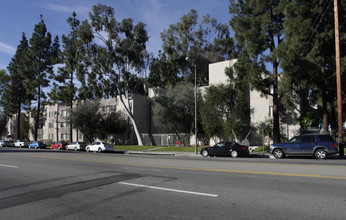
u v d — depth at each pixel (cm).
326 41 2225
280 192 678
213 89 2781
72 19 4891
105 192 720
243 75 2559
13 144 5494
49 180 927
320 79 2361
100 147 3094
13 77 6134
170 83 5006
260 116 2959
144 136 3997
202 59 4866
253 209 536
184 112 3366
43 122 6259
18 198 671
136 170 1159
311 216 485
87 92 4662
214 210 536
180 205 578
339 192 666
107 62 3703
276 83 2453
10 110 6425
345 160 1562
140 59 3922
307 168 1120
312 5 2164
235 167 1216
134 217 504
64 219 501
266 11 2380
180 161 1597
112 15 3694
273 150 1828
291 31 2153
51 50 5831
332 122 2709
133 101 4316
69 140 5444
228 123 2778
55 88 5003
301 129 2642
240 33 2550
